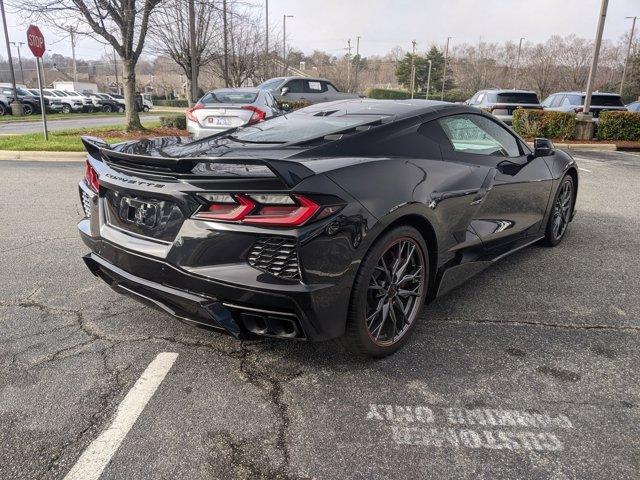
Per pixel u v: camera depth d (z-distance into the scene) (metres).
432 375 2.64
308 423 2.26
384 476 1.96
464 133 3.52
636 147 13.27
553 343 2.98
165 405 2.38
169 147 3.07
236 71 26.30
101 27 12.80
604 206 6.55
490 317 3.31
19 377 2.59
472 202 3.27
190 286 2.43
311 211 2.23
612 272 4.14
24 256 4.38
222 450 2.09
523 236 4.15
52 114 30.31
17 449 2.08
